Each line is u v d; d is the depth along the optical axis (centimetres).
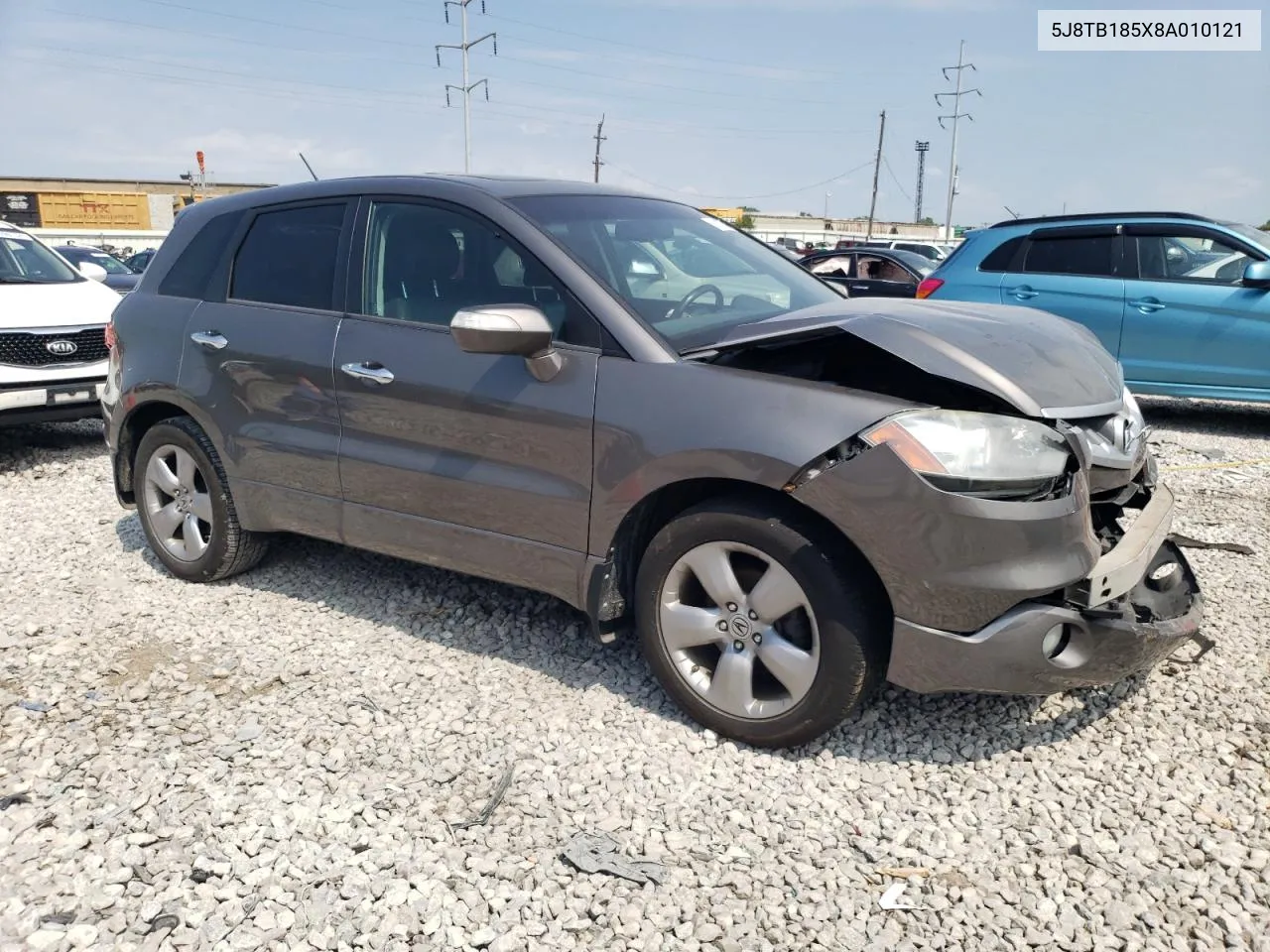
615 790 298
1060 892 253
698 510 314
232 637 408
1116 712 337
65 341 716
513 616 421
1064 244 838
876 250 1245
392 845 275
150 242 4556
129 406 467
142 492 476
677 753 317
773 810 288
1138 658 297
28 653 395
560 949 238
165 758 316
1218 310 768
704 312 356
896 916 247
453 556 371
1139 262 805
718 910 249
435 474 365
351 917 248
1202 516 567
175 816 287
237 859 269
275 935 242
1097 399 310
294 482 412
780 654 307
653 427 313
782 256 451
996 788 298
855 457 283
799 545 295
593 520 330
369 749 322
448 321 366
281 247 425
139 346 462
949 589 279
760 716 313
